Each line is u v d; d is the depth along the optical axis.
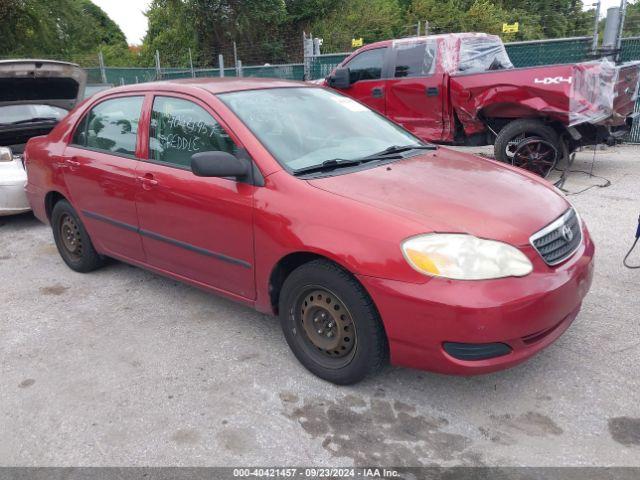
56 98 6.96
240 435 2.68
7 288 4.63
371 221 2.69
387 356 2.90
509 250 2.58
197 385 3.10
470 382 3.02
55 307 4.21
